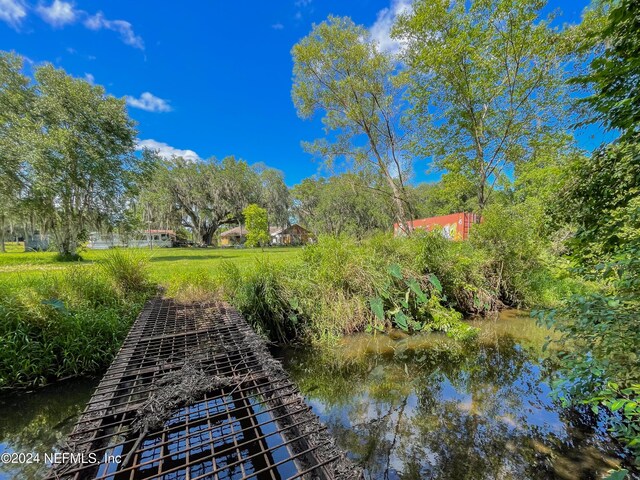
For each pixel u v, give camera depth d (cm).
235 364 201
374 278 487
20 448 200
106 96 1230
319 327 431
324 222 2736
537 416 229
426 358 366
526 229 589
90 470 110
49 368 290
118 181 1270
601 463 176
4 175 1023
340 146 970
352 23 831
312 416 137
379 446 199
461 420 228
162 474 107
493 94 746
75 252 1202
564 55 612
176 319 313
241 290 437
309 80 914
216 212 2805
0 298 317
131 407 144
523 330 466
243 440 164
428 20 703
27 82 1116
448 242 598
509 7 626
